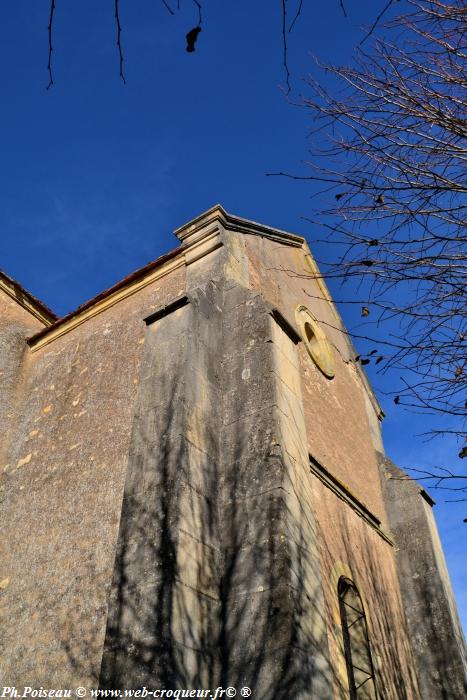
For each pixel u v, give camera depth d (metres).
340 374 12.73
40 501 8.23
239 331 7.91
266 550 5.57
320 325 12.75
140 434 6.47
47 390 10.20
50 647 6.36
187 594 5.14
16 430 10.00
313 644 5.12
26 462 9.16
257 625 5.15
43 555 7.42
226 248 9.77
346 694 6.91
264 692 4.76
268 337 7.52
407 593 10.08
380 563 9.78
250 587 5.43
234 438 6.68
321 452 9.75
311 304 12.79
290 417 6.95
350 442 11.38
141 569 5.30
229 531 5.93
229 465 6.45
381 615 8.84
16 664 6.49
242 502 6.06
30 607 6.95
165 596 4.97
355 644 7.88
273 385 6.93
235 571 5.62
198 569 5.42
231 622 5.30
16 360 11.18
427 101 4.52
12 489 8.88
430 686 9.00
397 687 8.23
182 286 9.50
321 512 8.38
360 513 9.77
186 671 4.73
